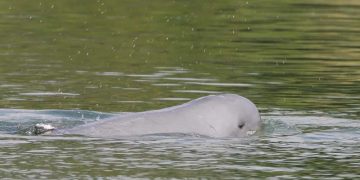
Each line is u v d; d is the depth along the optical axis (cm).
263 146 3800
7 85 5488
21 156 3500
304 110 4809
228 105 4006
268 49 7325
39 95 5166
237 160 3516
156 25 8569
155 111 4022
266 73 6206
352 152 3719
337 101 5134
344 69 6419
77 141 3775
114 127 3925
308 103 5050
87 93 5288
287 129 4219
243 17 9125
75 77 5881
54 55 6788
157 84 5666
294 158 3584
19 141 3778
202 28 8438
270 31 8281
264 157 3594
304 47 7438
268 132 4119
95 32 8056
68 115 4500
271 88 5594
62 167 3338
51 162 3412
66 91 5341
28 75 5891
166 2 10075
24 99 5019
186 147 3700
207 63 6606
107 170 3306
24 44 7256
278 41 7750
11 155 3512
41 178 3172
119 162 3431
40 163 3394
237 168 3388
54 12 9094
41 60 6531
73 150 3612
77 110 4612
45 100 5009
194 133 3897
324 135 4081
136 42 7575
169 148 3672
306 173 3347
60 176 3206
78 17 8850
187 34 8081
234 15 9256
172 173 3288
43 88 5412
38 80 5706
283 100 5169
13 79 5716
